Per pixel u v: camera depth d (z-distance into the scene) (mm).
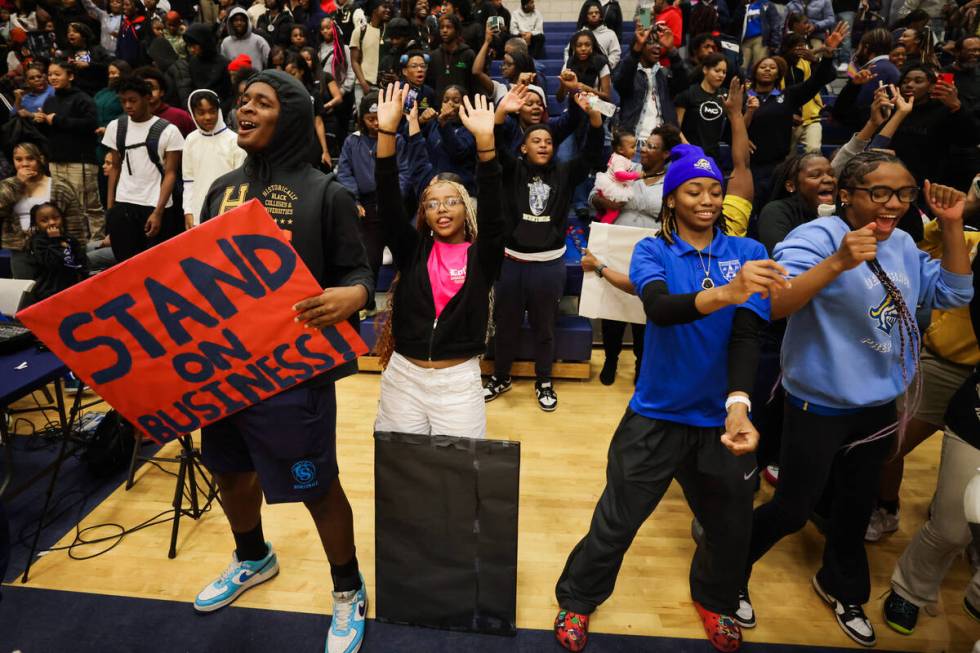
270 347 1528
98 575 2158
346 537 1836
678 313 1402
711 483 1697
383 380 2084
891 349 1663
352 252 1621
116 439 2736
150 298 1438
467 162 4180
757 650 1904
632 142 3562
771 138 4281
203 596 1991
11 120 4844
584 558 1849
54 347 1424
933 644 1944
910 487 2807
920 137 4020
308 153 1604
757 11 6016
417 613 1920
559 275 3379
